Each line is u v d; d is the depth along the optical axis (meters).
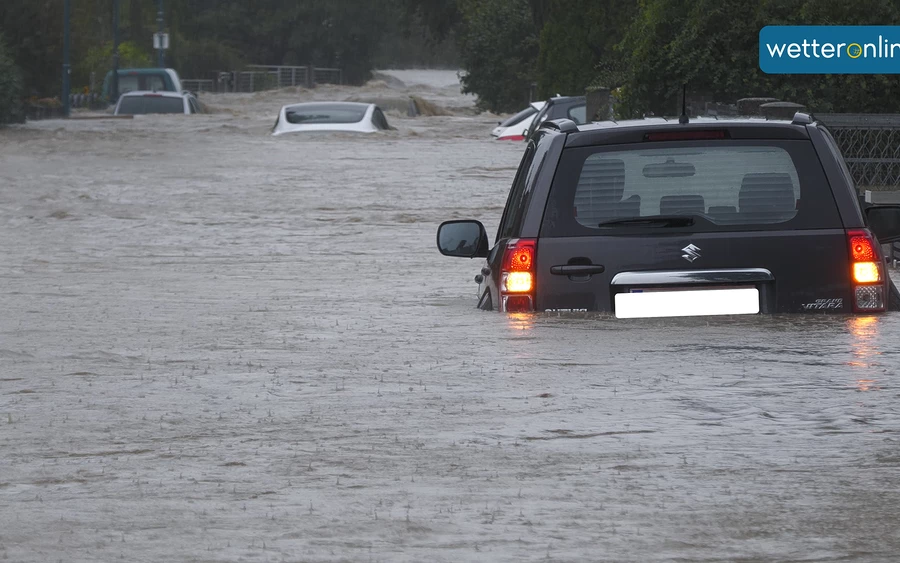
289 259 38.16
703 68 62.25
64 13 152.25
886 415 14.61
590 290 19.80
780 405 15.12
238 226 48.09
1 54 122.19
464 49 177.50
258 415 15.46
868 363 17.00
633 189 19.86
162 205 55.88
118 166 75.88
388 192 60.88
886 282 19.78
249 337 21.53
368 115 101.69
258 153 84.69
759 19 61.50
